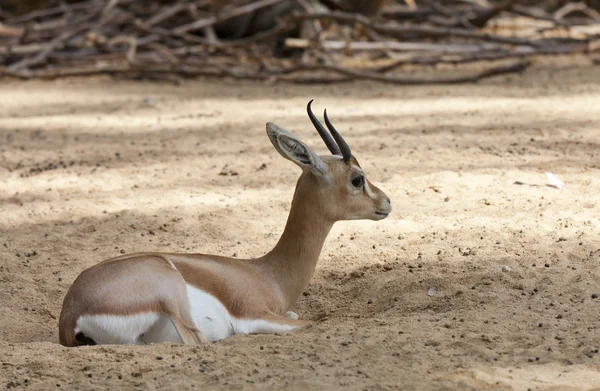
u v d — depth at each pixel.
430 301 9.23
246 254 11.26
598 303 8.73
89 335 8.15
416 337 8.01
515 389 6.85
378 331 8.22
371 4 31.09
